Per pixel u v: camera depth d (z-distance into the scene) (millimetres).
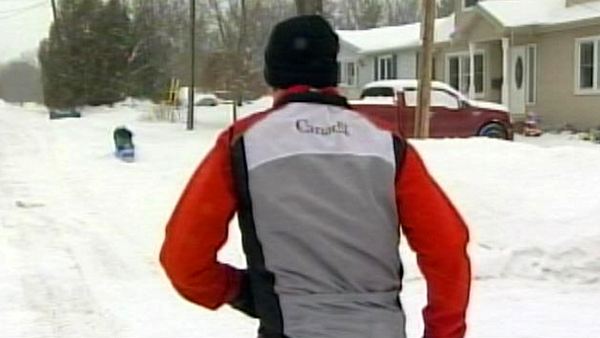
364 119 2686
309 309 2518
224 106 41125
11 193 15125
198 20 55062
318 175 2559
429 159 13344
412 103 22141
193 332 6996
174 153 19969
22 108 60719
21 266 9469
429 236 2596
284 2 54812
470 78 32375
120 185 15398
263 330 2598
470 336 6711
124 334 7000
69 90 49344
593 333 6812
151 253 10125
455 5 34594
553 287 8180
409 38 42125
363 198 2566
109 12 50375
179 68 52500
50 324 7309
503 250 8977
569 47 28188
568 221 9797
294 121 2627
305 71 2678
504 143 14828
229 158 2592
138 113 41000
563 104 28484
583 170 12359
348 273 2549
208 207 2566
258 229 2561
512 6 30781
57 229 11711
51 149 22875
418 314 7285
